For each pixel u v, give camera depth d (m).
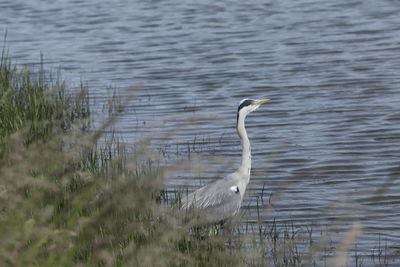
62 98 18.94
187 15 40.25
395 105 22.16
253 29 35.88
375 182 15.88
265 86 25.34
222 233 11.02
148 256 8.52
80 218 8.63
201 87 25.36
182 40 33.88
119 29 36.72
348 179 16.12
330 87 24.83
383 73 26.30
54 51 31.64
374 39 32.41
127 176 10.41
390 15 37.91
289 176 16.30
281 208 14.09
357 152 17.97
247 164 12.46
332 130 19.91
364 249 12.24
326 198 14.77
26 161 9.25
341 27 35.47
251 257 10.16
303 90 24.61
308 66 28.03
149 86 25.45
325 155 17.81
